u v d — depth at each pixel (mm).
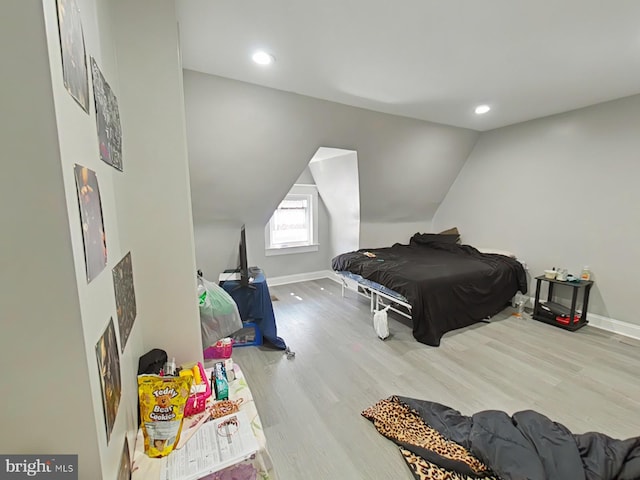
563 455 1354
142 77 1184
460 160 4305
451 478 1385
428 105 2838
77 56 641
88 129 706
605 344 2713
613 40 1716
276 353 2611
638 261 2775
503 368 2346
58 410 575
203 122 2432
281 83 2291
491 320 3275
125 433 873
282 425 1759
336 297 4117
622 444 1390
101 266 737
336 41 1712
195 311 1367
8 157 499
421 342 2775
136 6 1152
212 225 3617
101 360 667
